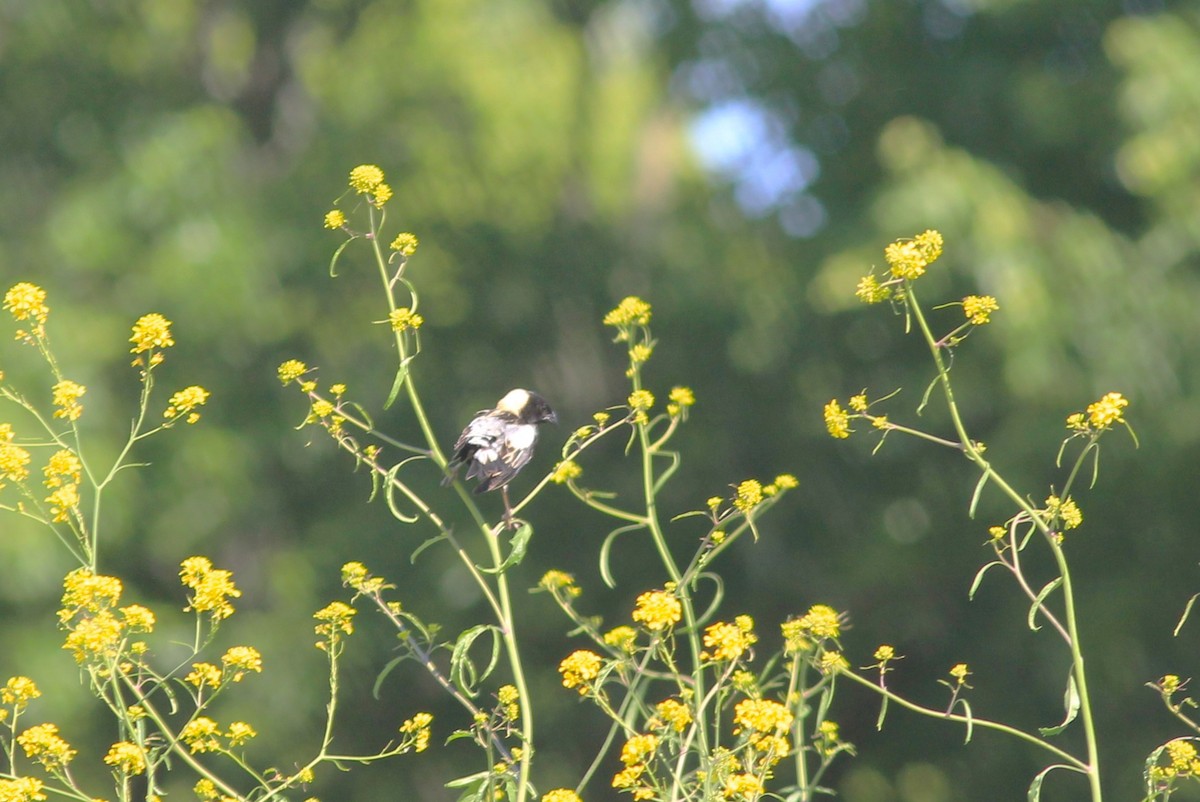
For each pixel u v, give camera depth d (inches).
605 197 837.8
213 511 653.9
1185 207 553.3
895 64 637.9
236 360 690.2
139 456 654.5
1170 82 551.2
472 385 737.0
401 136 770.8
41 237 699.4
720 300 683.4
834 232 612.1
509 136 789.9
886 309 597.0
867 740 642.8
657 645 226.1
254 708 633.0
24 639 606.2
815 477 652.7
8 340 639.8
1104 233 575.8
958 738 619.5
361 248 730.8
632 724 231.8
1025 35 610.5
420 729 241.0
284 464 693.3
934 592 624.1
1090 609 569.3
